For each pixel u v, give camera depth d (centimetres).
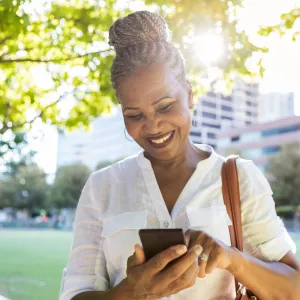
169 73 146
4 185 6131
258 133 6581
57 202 5812
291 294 140
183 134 151
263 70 437
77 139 11456
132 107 146
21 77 484
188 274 119
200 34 401
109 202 171
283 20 427
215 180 163
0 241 2769
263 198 159
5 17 355
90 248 168
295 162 4216
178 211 159
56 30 423
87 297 146
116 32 151
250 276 136
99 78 428
